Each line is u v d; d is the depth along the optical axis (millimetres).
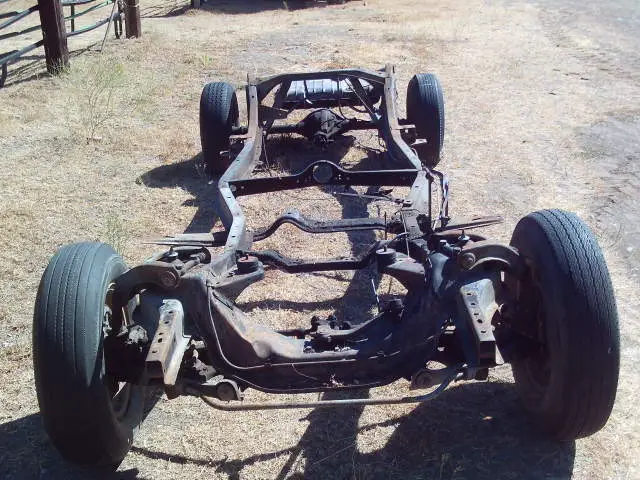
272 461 3502
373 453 3525
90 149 7941
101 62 11883
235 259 3984
